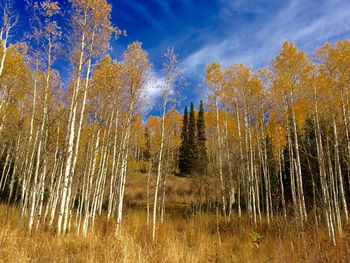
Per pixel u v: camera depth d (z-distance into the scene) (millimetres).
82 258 5887
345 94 12914
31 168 13203
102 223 11625
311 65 13977
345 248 7484
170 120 16562
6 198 18688
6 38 12383
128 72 12508
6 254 5508
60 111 11562
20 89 14969
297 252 7625
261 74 18500
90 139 12906
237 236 12641
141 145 34031
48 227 8773
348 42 12812
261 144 21406
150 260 6285
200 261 7156
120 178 12375
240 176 21344
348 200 19484
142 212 21594
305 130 21047
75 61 10664
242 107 19188
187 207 24328
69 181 9266
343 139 16250
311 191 20922
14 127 16812
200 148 32500
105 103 11805
